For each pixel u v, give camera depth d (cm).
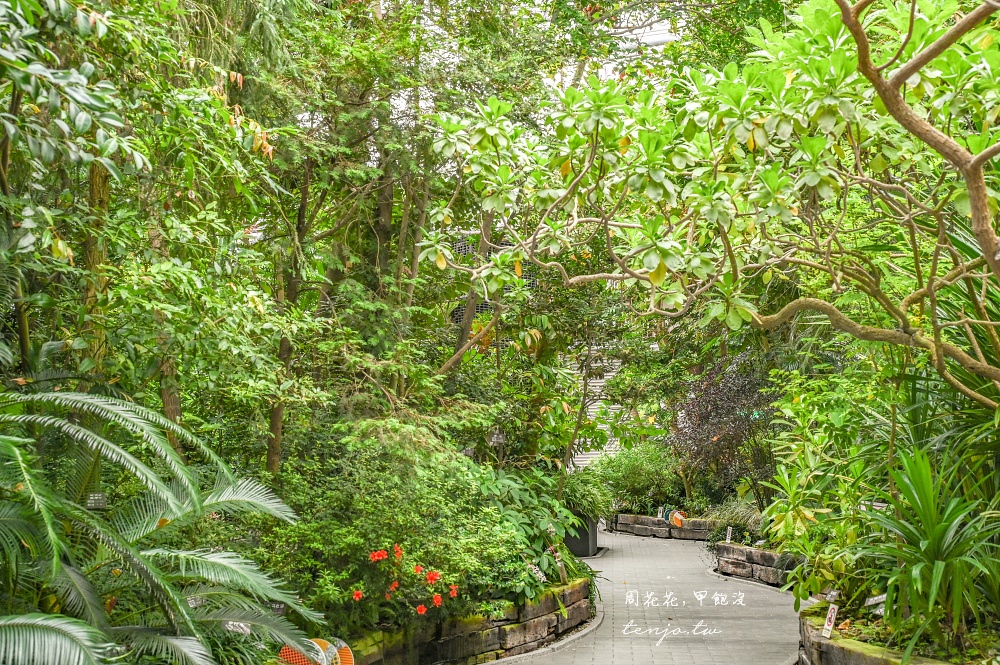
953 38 300
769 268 463
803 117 377
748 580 1084
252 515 534
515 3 853
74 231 434
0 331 409
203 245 452
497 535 655
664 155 409
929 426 514
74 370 406
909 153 414
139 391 461
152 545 392
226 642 380
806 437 586
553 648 716
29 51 299
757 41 399
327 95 636
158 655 329
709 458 1088
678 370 1071
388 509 570
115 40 365
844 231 489
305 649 388
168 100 392
